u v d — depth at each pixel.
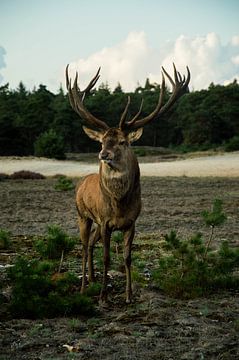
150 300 15.21
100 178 15.34
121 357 11.22
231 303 15.06
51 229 19.41
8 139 143.62
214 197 48.34
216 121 170.12
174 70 16.69
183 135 182.25
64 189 57.00
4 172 89.25
